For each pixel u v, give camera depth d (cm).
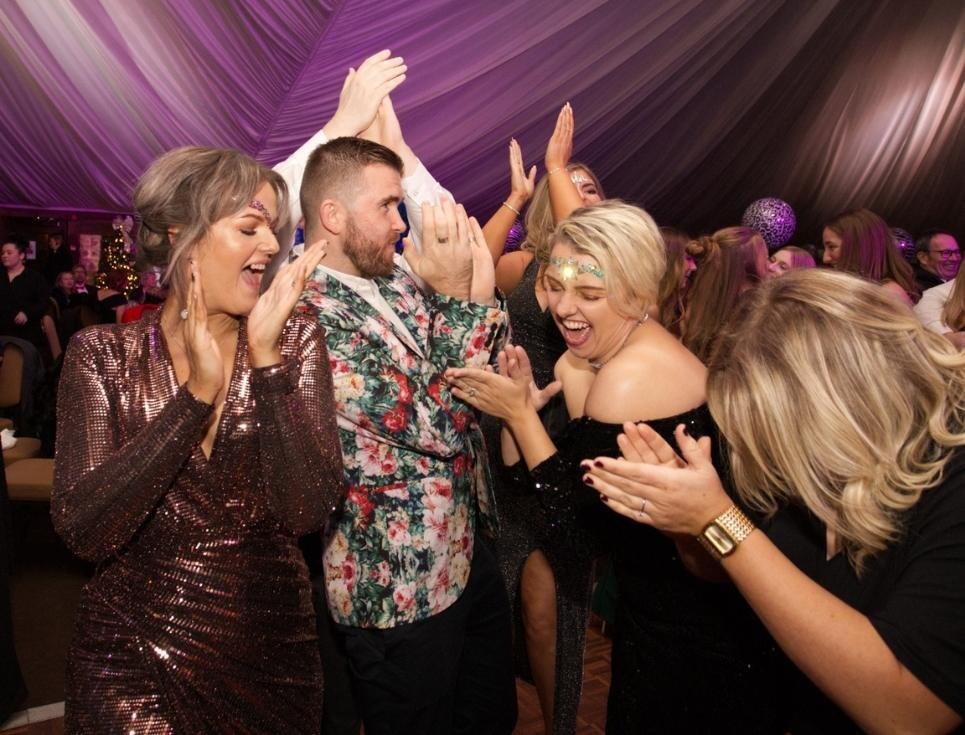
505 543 223
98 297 754
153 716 126
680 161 961
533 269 254
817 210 1067
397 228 175
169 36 622
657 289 158
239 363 131
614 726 152
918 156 1010
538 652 233
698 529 105
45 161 688
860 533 100
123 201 731
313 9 627
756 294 115
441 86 746
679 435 108
